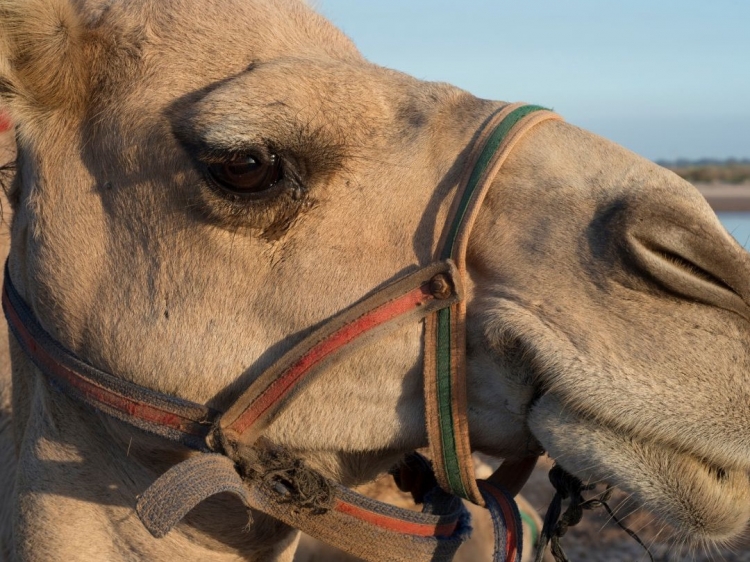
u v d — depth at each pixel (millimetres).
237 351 2768
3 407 3754
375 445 2797
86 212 2871
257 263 2740
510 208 2672
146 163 2785
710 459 2395
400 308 2670
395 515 2785
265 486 2768
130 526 2979
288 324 2740
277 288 2736
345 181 2746
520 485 3014
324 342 2686
